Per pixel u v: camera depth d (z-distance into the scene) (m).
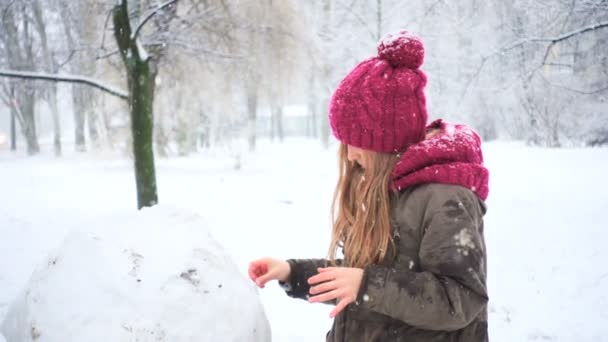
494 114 21.78
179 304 1.67
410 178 1.28
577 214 7.92
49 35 11.16
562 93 12.11
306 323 4.34
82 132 33.22
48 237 7.48
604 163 14.48
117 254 1.77
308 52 12.39
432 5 12.04
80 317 1.61
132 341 1.57
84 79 6.91
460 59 13.93
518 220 7.93
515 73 10.07
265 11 10.47
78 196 11.91
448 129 1.44
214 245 2.03
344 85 1.41
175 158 23.73
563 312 4.61
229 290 1.85
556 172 13.18
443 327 1.12
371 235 1.34
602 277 5.23
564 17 8.76
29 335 1.67
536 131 20.88
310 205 10.07
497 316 4.61
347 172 1.56
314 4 15.38
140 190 7.22
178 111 15.22
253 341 1.84
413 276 1.12
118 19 6.92
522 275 5.58
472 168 1.26
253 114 19.52
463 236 1.15
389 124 1.34
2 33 10.17
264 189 12.56
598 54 8.84
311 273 1.54
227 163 20.70
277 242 7.10
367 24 14.75
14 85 11.33
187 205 10.09
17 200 11.30
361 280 1.13
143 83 7.07
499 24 10.96
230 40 9.76
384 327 1.31
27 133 33.69
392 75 1.35
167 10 8.41
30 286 1.87
